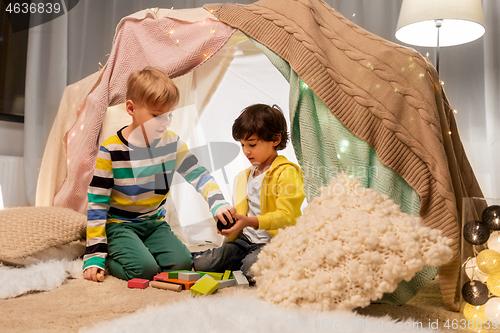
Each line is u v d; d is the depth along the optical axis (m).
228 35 1.22
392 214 0.75
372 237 0.69
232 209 0.98
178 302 0.72
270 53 1.11
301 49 1.04
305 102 1.02
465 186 1.11
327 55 1.04
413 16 1.73
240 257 1.05
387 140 0.92
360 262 0.69
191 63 1.26
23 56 2.09
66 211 1.13
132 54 1.30
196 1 2.18
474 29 1.78
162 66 1.25
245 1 2.13
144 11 1.36
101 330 0.58
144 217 1.09
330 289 0.68
